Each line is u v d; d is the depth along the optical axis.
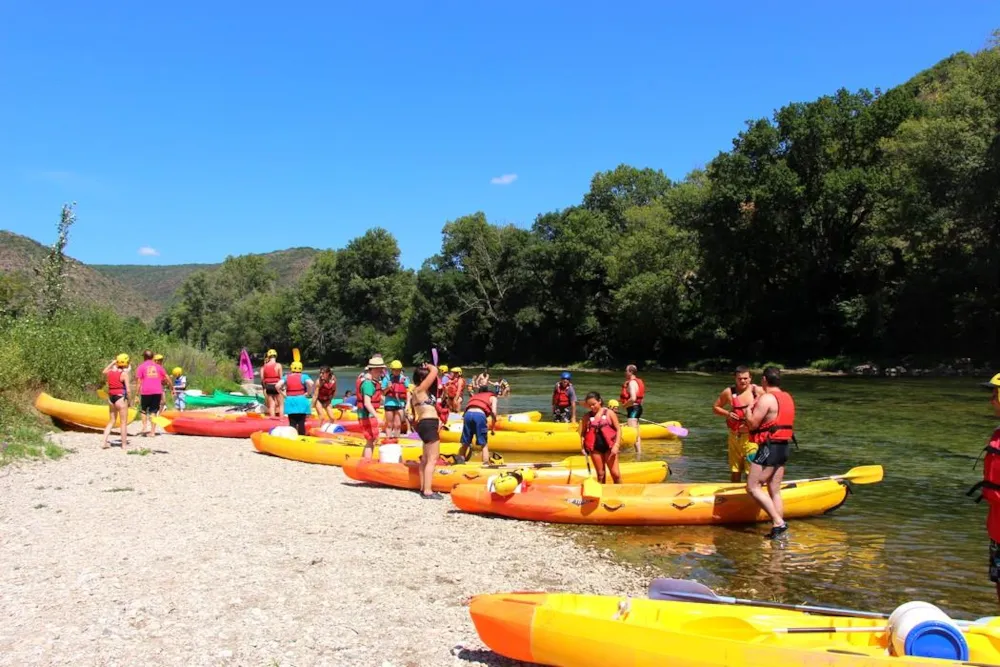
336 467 12.62
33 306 23.42
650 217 55.25
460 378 18.77
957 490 10.62
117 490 9.88
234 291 97.50
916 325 39.03
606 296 60.53
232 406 23.20
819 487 9.19
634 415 14.35
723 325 48.31
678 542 8.20
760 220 42.56
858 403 22.39
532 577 6.77
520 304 65.31
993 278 34.44
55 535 7.61
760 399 8.38
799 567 7.22
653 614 4.85
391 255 80.56
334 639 5.07
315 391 18.59
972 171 32.00
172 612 5.50
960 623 4.59
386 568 6.81
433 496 10.23
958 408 20.58
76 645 4.86
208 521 8.39
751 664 4.06
